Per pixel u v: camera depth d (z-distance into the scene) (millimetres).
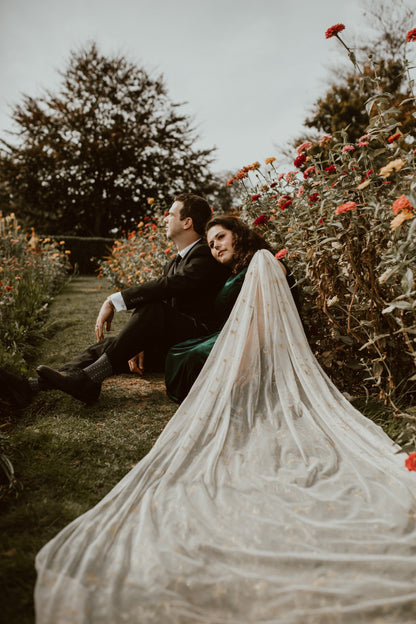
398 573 1086
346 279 2238
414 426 1586
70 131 23359
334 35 2219
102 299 6324
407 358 2076
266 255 2078
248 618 993
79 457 1801
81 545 1202
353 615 975
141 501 1408
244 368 1912
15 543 1279
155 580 1084
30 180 22062
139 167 23219
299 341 1975
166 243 5094
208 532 1247
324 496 1363
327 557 1121
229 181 3055
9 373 2158
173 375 2201
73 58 23234
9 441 1884
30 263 5980
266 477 1462
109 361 2264
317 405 1805
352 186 2133
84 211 23547
